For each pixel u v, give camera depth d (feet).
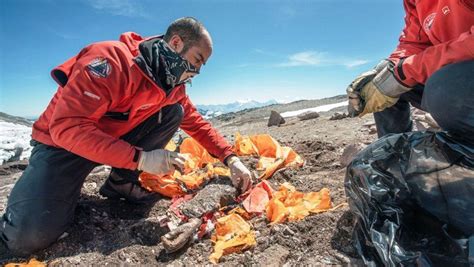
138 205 8.02
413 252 4.55
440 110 4.99
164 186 8.18
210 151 8.31
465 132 4.82
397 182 5.23
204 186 8.32
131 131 7.39
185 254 6.06
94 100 5.95
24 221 6.11
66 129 5.86
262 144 10.21
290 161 9.62
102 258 5.94
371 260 5.07
